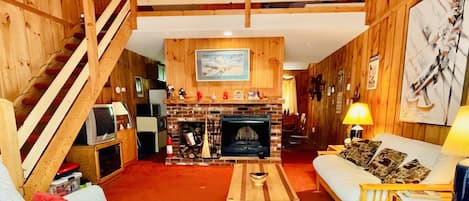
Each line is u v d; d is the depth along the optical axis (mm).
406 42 2738
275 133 4367
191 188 3262
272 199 1975
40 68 3480
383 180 2193
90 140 3268
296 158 4777
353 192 2064
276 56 4324
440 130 2211
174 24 3816
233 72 4375
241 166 2904
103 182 3436
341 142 4883
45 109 2178
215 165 4297
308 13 3672
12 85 3035
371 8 3568
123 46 3555
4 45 2941
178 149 4465
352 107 3324
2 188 1254
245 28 3771
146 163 4453
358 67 4117
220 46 4375
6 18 2969
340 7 3619
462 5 1968
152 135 5242
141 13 3797
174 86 4480
